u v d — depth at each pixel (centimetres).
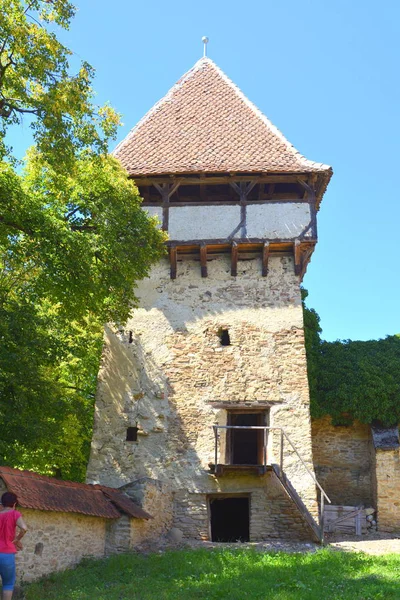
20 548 803
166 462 1547
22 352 1332
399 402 1769
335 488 1805
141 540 1306
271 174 1667
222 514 1831
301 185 1728
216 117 1914
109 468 1558
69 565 1084
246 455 1839
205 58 2125
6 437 1360
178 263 1706
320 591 859
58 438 1539
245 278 1677
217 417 1573
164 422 1579
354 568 1014
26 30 1180
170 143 1811
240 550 1211
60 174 1336
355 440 1836
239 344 1625
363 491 1789
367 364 1856
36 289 1402
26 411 1388
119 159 1758
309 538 1466
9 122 1262
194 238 1656
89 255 1317
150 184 1714
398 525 1631
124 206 1430
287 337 1622
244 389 1589
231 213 1666
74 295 1329
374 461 1716
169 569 1046
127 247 1402
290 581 918
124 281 1396
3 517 799
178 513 1509
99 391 1625
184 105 1966
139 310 1675
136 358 1639
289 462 1518
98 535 1199
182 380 1609
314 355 1916
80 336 1770
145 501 1359
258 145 1786
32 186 1445
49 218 1267
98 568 1070
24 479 1062
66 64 1260
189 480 1530
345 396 1791
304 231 1639
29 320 1398
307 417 1555
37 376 1391
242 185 1688
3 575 777
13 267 1515
